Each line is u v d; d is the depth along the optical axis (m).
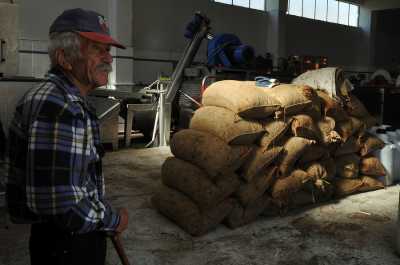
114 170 4.51
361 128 3.69
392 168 3.96
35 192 0.95
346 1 13.61
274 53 10.95
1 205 3.01
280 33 10.97
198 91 6.45
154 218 3.05
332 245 2.61
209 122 2.89
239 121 2.78
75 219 0.99
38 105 0.99
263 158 2.84
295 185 3.02
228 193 2.74
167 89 6.12
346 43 13.86
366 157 3.82
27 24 6.76
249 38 10.60
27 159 0.96
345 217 3.11
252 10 10.55
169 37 8.84
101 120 5.33
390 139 4.12
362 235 2.77
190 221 2.71
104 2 7.62
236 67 6.67
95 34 1.06
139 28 8.30
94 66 1.09
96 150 1.17
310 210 3.26
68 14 1.06
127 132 5.87
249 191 2.83
